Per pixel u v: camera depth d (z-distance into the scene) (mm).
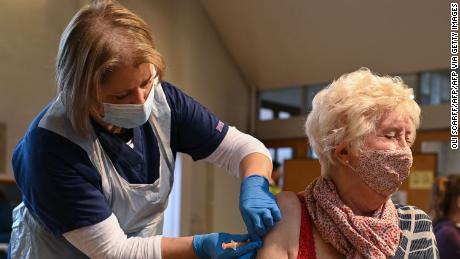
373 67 5219
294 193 1275
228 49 6059
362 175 1149
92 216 1274
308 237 1182
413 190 4980
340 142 1160
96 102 1232
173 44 5363
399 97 1154
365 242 1121
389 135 1142
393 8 4746
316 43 5398
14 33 4176
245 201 1272
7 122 4086
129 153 1396
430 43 4770
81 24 1229
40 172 1266
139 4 5012
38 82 4281
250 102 6320
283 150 6105
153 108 1465
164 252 1280
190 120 1514
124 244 1292
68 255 1395
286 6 5289
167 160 1492
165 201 1521
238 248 1204
